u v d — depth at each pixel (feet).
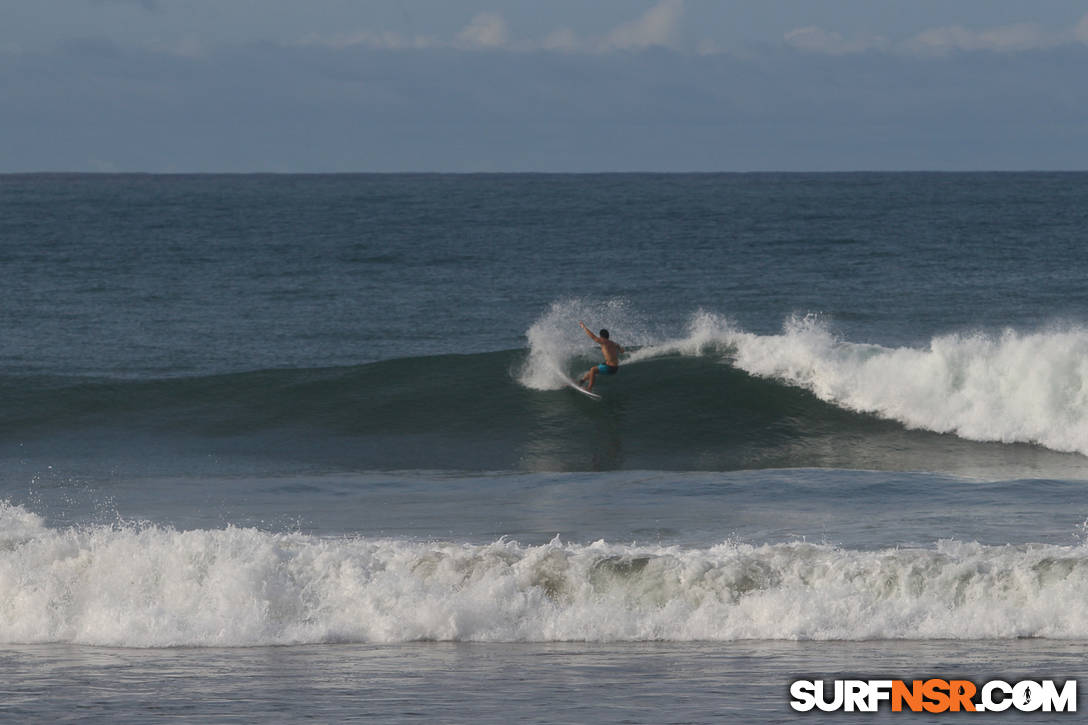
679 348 296.30
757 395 270.67
